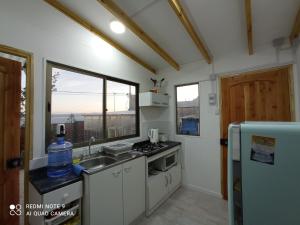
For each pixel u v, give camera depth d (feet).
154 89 10.55
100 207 5.55
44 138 5.97
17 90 5.35
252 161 2.58
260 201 2.52
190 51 9.16
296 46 7.04
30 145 5.61
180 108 11.17
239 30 7.16
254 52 8.15
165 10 6.40
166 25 7.22
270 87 7.75
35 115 5.76
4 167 5.04
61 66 6.66
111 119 8.84
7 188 5.11
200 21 6.74
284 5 5.70
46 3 6.05
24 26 5.52
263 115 7.88
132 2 6.08
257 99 8.06
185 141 10.57
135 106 10.43
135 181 7.03
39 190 4.42
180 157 10.68
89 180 5.24
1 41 5.05
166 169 9.11
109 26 7.43
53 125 6.48
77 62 7.04
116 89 9.22
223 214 7.61
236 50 8.68
